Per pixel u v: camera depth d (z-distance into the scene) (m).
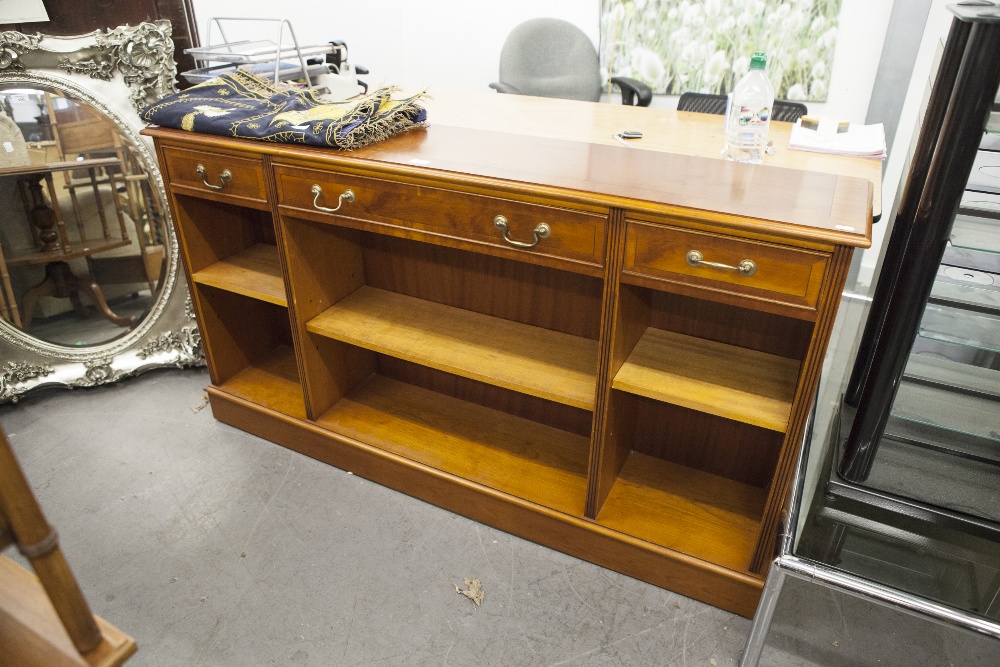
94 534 1.80
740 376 1.49
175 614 1.58
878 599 1.26
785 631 1.55
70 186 2.23
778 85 3.27
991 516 1.45
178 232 1.91
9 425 2.21
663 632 1.55
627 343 1.51
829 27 3.07
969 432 1.50
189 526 1.82
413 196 1.47
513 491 1.75
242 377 2.22
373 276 2.01
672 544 1.60
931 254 1.23
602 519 1.66
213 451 2.10
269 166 1.62
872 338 1.64
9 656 0.81
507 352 1.72
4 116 2.10
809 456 1.58
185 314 2.45
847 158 1.66
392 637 1.53
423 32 3.91
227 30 3.32
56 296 2.31
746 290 1.24
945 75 1.23
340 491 1.94
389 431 1.97
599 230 1.31
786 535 1.34
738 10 3.17
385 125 1.62
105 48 2.13
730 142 1.62
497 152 1.56
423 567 1.71
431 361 1.69
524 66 3.41
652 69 3.46
